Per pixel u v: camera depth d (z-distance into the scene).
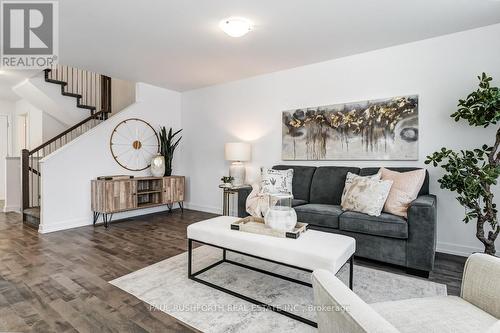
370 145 3.47
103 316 1.80
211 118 5.14
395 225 2.48
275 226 2.06
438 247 3.07
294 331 1.65
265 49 3.43
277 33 2.99
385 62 3.38
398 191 2.69
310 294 2.10
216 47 3.38
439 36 3.06
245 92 4.67
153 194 4.96
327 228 2.86
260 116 4.50
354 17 2.64
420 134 3.18
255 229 2.14
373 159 3.45
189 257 2.35
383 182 2.72
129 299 2.01
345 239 2.00
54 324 1.71
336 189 3.44
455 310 1.12
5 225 4.17
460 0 2.35
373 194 2.70
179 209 5.43
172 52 3.54
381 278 2.38
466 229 2.94
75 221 4.12
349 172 3.39
